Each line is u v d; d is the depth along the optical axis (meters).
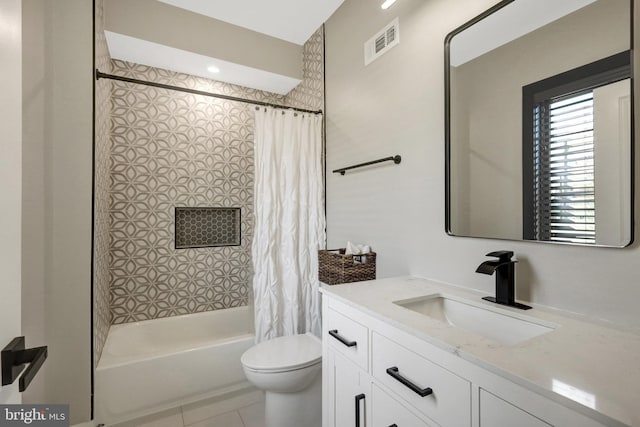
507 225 1.17
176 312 2.67
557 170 1.02
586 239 0.95
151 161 2.58
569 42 0.99
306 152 2.25
